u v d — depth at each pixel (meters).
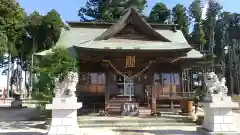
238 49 58.84
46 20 49.66
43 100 17.81
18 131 15.56
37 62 21.27
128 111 20.52
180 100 22.80
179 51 20.38
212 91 14.03
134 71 22.66
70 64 15.90
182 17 52.91
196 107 22.30
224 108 13.67
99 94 23.23
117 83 23.66
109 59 21.38
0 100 48.34
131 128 16.70
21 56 58.19
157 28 28.52
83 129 16.31
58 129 12.45
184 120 18.52
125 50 19.95
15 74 64.31
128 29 22.95
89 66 22.94
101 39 22.31
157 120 18.36
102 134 14.62
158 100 23.92
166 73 24.41
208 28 56.06
